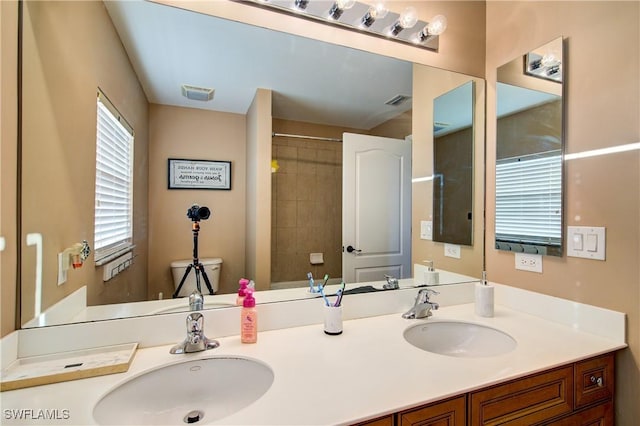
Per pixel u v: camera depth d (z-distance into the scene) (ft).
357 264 5.08
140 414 2.80
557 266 4.30
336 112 4.96
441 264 5.47
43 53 3.11
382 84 5.08
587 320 3.93
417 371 2.88
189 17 3.94
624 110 3.59
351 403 2.37
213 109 4.32
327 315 3.81
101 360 2.99
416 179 5.44
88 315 3.43
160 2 3.76
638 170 3.47
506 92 5.08
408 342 3.71
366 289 4.86
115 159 3.74
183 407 3.02
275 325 3.99
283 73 4.56
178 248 4.11
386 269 5.21
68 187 3.33
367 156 5.19
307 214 4.83
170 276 4.03
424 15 5.07
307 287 4.69
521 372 2.93
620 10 3.63
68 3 3.32
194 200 4.24
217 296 4.23
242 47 4.28
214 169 4.34
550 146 4.39
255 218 4.53
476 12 5.46
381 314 4.61
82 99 3.47
